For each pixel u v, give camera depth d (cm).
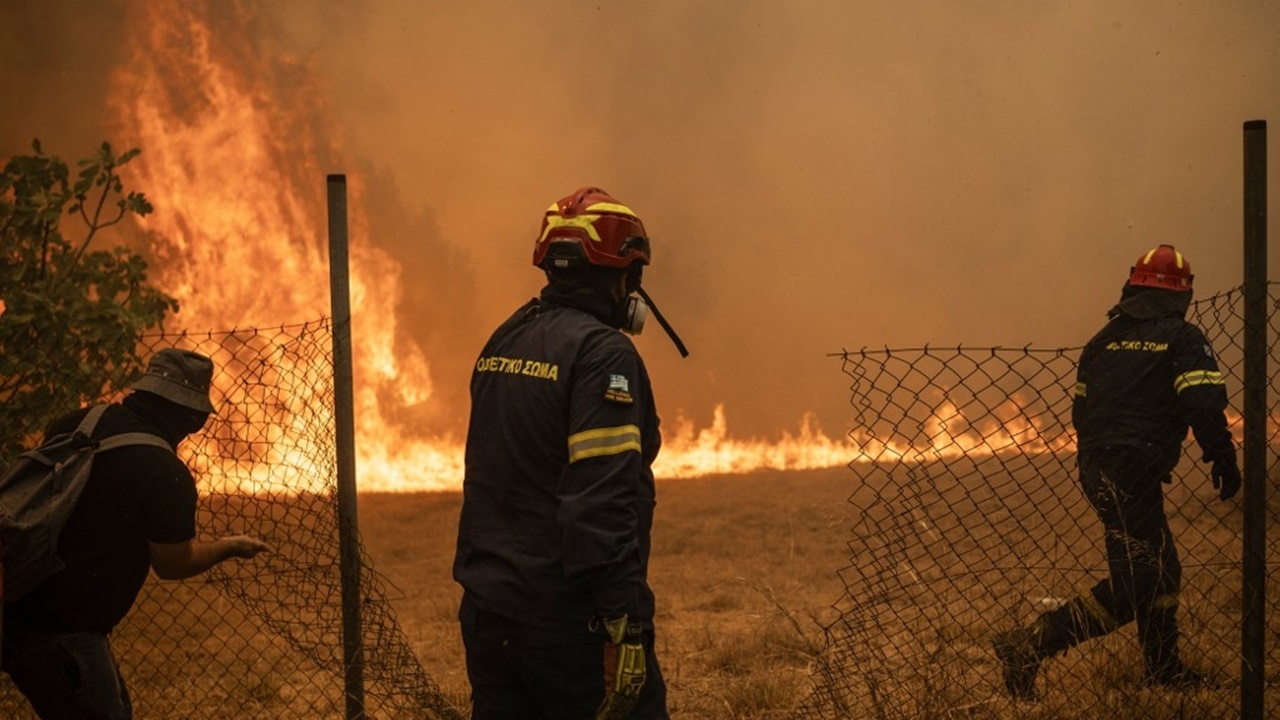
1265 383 382
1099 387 518
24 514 325
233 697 545
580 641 282
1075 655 543
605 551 267
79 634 342
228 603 704
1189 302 518
